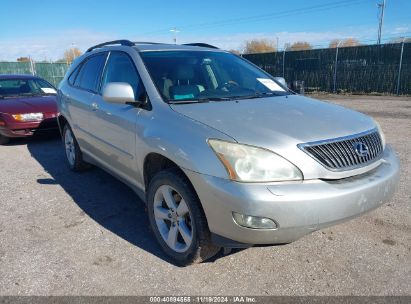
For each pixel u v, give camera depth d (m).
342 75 18.12
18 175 5.35
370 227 3.48
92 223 3.70
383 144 3.10
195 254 2.75
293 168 2.42
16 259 3.04
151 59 3.64
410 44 15.71
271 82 4.07
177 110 2.99
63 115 5.22
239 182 2.37
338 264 2.89
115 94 3.17
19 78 8.62
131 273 2.83
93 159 4.59
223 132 2.56
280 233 2.38
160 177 2.92
